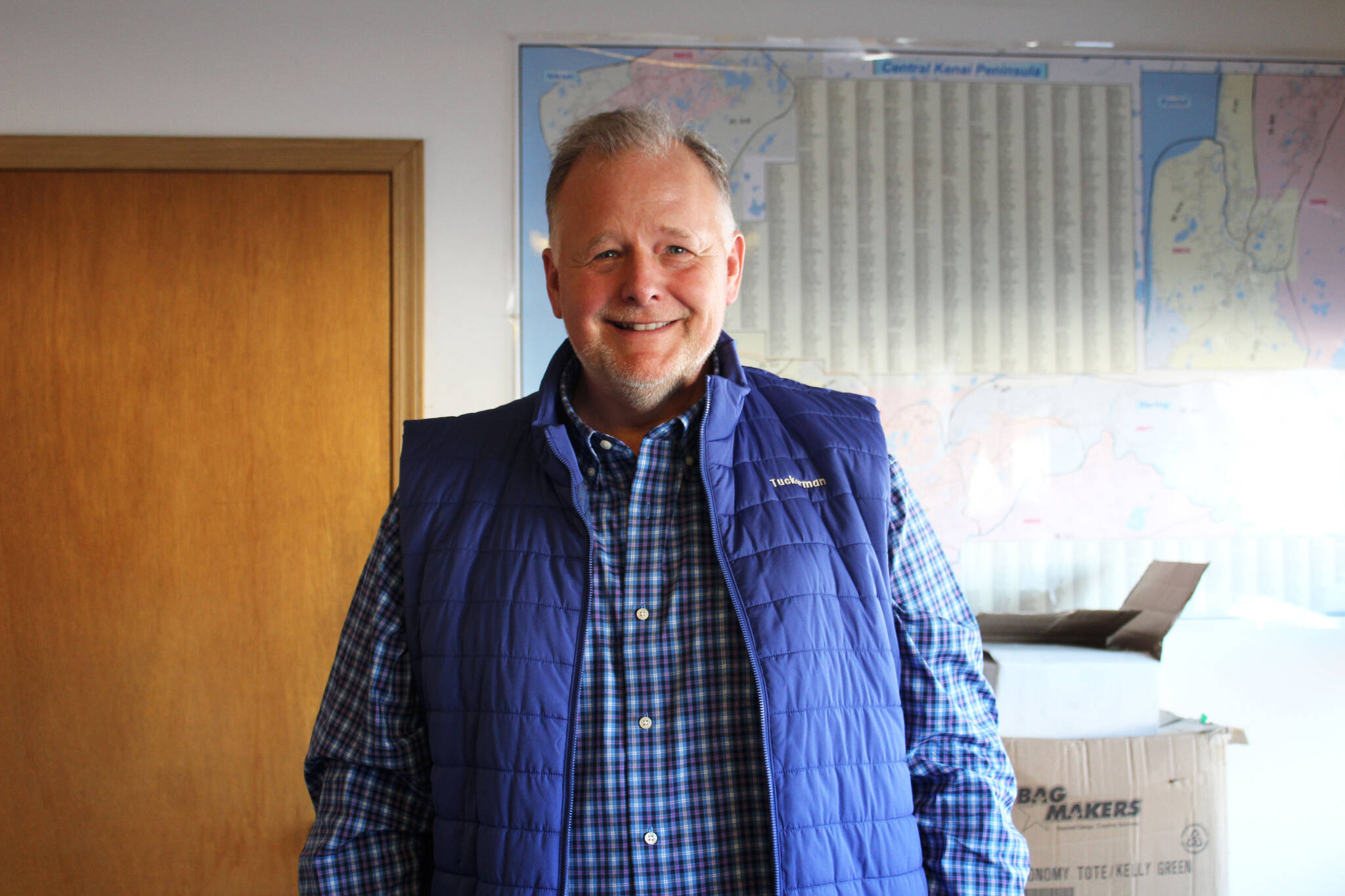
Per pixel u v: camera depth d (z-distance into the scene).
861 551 0.84
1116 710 1.62
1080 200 2.05
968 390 2.03
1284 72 2.07
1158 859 1.53
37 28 1.95
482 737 0.78
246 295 1.96
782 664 0.77
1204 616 2.03
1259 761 2.04
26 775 1.89
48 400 1.93
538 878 0.73
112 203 1.95
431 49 1.99
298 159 1.96
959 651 0.88
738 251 0.95
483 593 0.82
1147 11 2.07
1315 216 2.08
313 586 1.94
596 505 0.85
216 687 1.92
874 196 2.03
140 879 1.89
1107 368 2.05
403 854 0.85
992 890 0.83
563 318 0.87
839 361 2.02
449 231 1.98
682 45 2.00
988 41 2.03
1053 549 2.02
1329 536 2.05
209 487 1.94
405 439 0.93
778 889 0.73
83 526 1.92
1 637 1.90
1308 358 2.07
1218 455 2.05
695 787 0.77
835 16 2.03
